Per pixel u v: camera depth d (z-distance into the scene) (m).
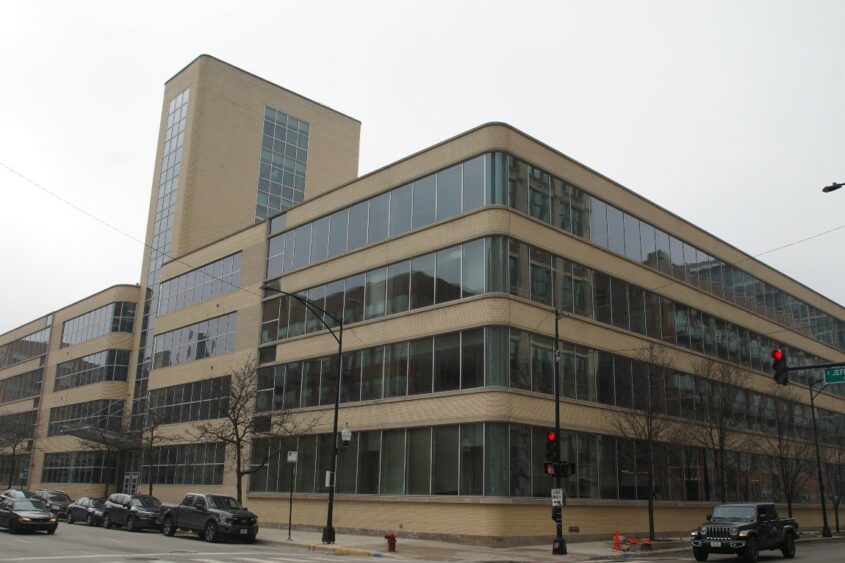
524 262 32.28
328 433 37.06
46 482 66.62
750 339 48.34
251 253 46.34
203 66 62.47
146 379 58.06
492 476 28.94
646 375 34.38
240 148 63.50
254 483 41.16
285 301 42.56
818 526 50.84
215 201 60.62
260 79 66.50
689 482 38.56
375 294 36.56
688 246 44.03
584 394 33.75
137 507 34.31
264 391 42.22
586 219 36.41
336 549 26.09
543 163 34.44
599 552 26.36
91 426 53.53
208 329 48.72
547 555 25.00
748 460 44.38
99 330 63.88
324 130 71.00
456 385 31.31
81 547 22.66
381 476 33.50
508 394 29.84
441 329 32.50
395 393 34.03
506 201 32.06
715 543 23.27
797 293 56.22
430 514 30.70
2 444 68.19
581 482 32.38
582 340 34.25
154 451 49.91
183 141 61.72
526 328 31.41
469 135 33.66
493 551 26.23
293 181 67.06
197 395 47.88
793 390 50.41
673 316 41.12
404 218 36.09
